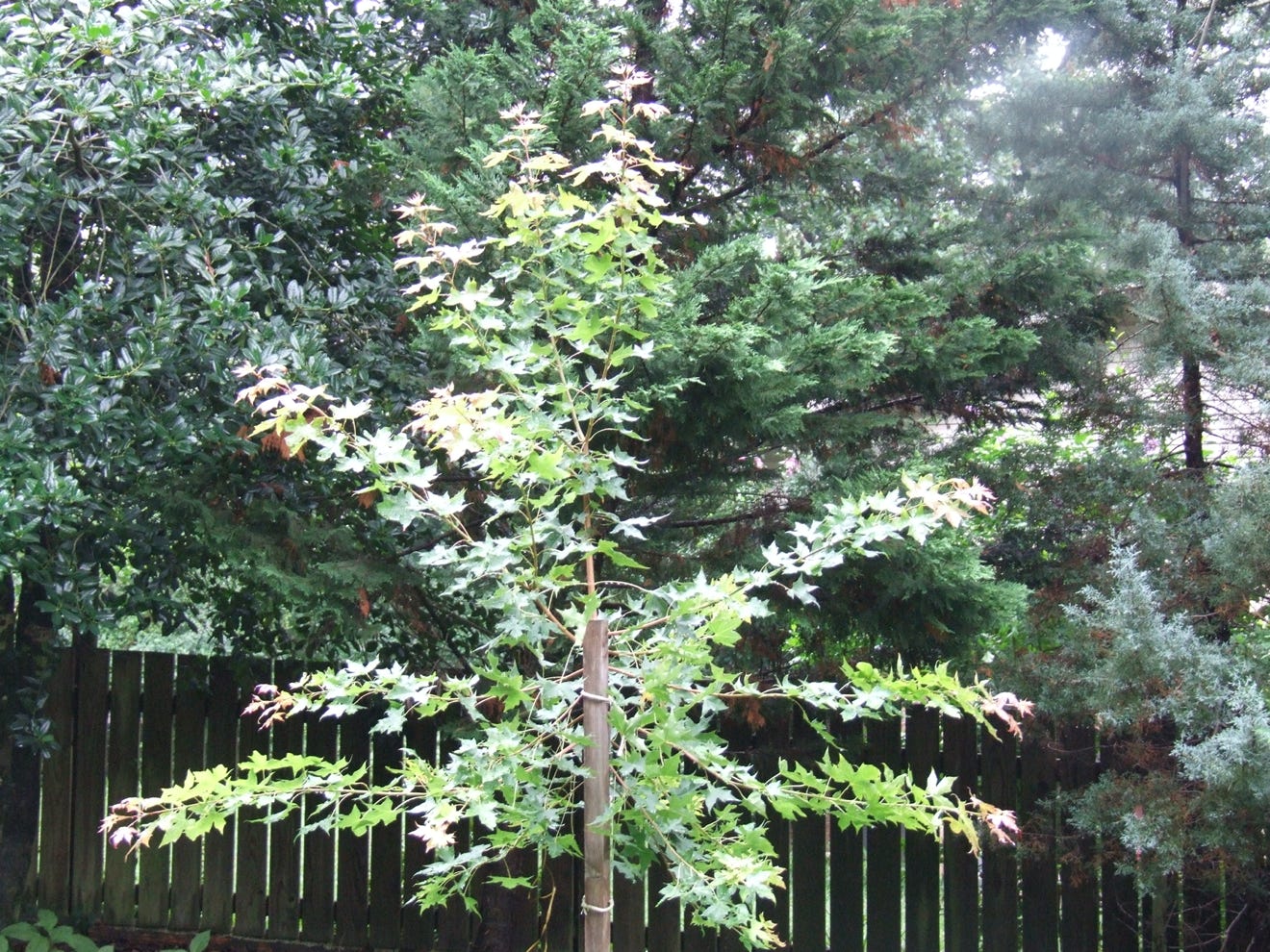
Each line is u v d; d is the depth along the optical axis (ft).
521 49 13.60
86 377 11.57
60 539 12.57
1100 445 16.37
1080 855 14.32
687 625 6.85
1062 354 15.78
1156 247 15.20
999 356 14.06
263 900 17.01
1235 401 15.60
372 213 15.29
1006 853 15.16
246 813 17.04
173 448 12.25
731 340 11.22
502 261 11.80
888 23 14.57
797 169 15.24
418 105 13.34
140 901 17.22
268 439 12.26
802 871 15.64
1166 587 13.93
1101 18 16.96
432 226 7.86
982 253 16.15
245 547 12.62
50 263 13.28
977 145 18.38
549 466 6.60
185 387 13.26
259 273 13.12
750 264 14.89
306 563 12.99
